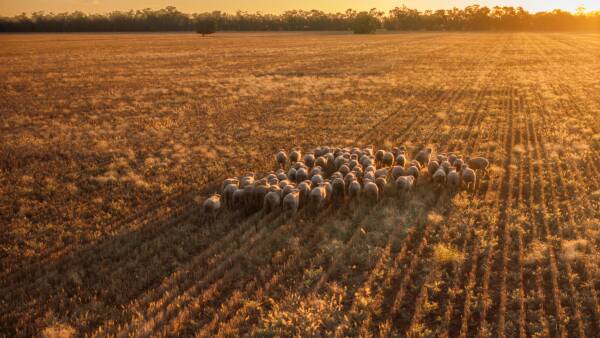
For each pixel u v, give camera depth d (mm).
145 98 39062
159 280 12281
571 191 17734
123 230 15039
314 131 27781
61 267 12977
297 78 50031
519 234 14078
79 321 10641
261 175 20109
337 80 48344
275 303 11141
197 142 25625
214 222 15539
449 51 86688
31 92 41938
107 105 36188
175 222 15711
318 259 13016
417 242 13977
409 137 26141
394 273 12336
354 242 13906
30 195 18047
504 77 49750
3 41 129000
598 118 30047
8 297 11531
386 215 15656
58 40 136125
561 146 23078
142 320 10562
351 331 10195
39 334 10164
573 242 13375
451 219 15281
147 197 17922
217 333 10219
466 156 22375
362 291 11562
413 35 172750
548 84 44875
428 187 18156
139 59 73375
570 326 10289
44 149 24234
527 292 11484
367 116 31469
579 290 11516
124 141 25828
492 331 10156
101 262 13094
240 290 11805
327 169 20344
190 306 11055
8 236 14703
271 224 15117
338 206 16594
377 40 131125
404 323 10547
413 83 45844
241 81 48219
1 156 22922
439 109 33469
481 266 12477
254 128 28297
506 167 20766
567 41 120500
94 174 20641
